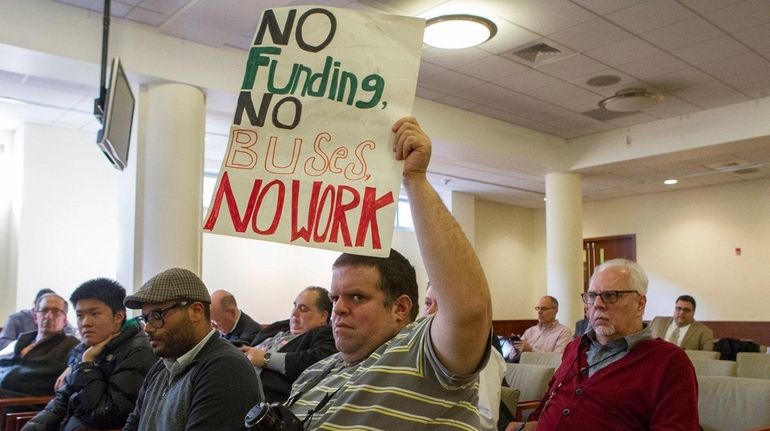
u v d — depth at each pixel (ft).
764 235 28.76
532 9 13.97
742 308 29.12
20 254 20.94
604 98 20.08
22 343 12.19
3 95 18.67
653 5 13.84
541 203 37.19
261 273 26.89
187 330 6.59
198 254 15.21
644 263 32.86
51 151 21.81
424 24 4.09
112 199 22.90
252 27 14.71
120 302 9.23
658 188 31.24
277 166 4.01
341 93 4.06
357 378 4.13
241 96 4.15
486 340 3.59
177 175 14.84
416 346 3.94
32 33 13.06
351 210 3.86
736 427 9.39
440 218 3.61
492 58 16.88
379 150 3.92
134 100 14.69
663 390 6.89
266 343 11.83
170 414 6.33
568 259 24.49
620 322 7.46
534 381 12.99
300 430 4.05
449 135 20.79
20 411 11.02
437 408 3.76
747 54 16.55
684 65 17.30
